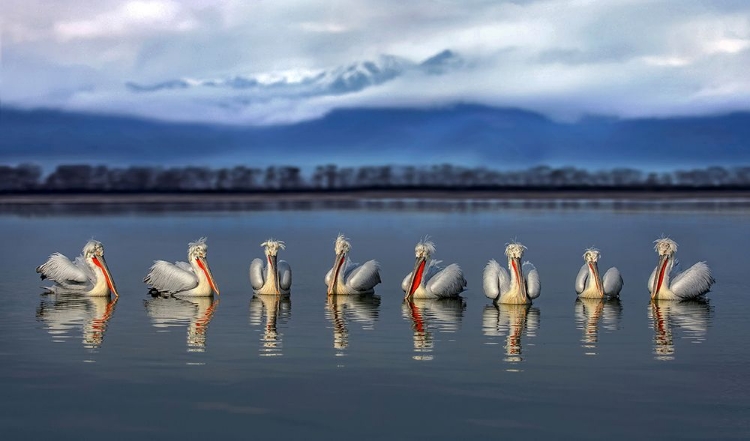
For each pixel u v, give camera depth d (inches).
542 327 660.1
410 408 443.8
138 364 530.6
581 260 1104.8
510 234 1464.1
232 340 604.4
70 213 2144.4
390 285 911.7
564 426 418.0
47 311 729.6
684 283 792.3
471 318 702.5
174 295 826.2
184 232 1521.9
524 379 496.7
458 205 2630.4
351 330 645.3
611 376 504.1
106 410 441.1
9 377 499.2
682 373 511.2
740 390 475.8
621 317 708.0
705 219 1856.5
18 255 1159.6
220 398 460.1
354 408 443.8
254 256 1153.4
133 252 1189.1
